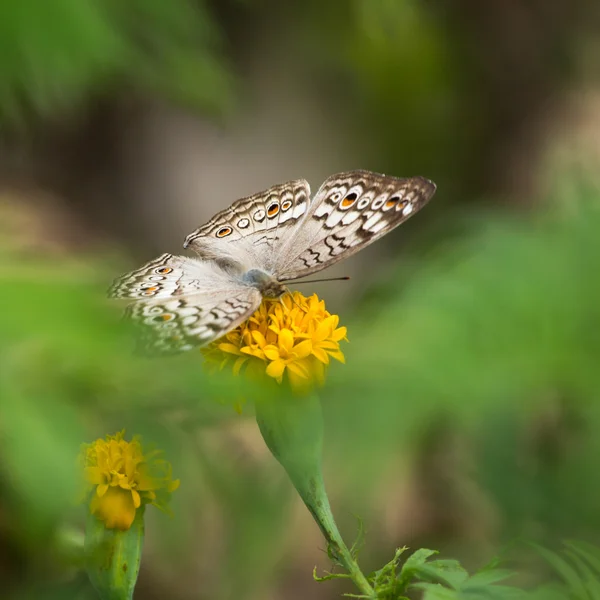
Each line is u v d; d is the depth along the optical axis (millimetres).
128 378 1000
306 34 1322
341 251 1083
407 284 999
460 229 1006
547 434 1033
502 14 1493
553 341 998
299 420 1043
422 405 956
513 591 1028
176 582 1093
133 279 1062
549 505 1036
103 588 1039
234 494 1043
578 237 1003
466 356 977
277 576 1139
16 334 910
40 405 979
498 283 999
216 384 1007
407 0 1143
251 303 1051
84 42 1025
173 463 1032
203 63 1063
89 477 1037
